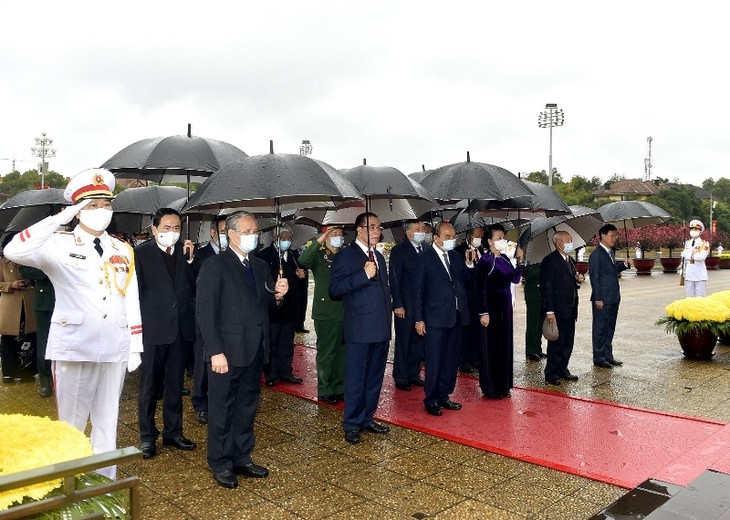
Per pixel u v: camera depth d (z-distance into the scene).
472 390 6.54
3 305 6.71
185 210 4.38
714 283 21.14
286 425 5.35
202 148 5.89
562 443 4.79
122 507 2.29
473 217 7.96
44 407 5.86
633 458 4.45
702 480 4.02
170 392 4.73
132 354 3.77
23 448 2.15
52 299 6.12
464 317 5.75
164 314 4.53
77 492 1.99
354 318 4.96
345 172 5.73
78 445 2.30
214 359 3.93
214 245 6.14
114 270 3.68
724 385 6.63
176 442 4.76
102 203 3.57
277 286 4.19
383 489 3.96
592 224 7.82
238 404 4.19
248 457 4.21
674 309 8.15
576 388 6.56
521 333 10.44
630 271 27.72
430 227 7.02
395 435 5.07
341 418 5.57
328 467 4.35
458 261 5.88
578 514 3.58
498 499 3.80
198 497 3.85
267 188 4.17
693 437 4.89
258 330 4.14
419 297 5.58
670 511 3.55
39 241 3.23
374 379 5.13
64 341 3.49
